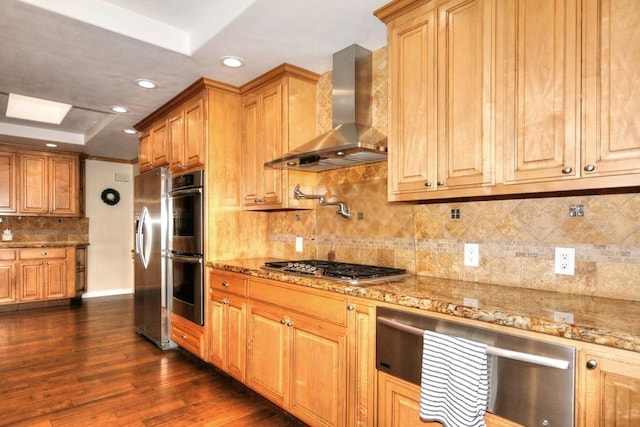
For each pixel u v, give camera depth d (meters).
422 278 2.04
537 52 1.41
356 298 1.77
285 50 2.43
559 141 1.36
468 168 1.60
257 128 2.92
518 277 1.76
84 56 2.47
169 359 3.17
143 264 3.67
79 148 5.32
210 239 2.93
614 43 1.24
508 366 1.25
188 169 3.16
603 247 1.52
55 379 2.76
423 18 1.78
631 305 1.38
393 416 1.62
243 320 2.49
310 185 2.82
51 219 5.66
